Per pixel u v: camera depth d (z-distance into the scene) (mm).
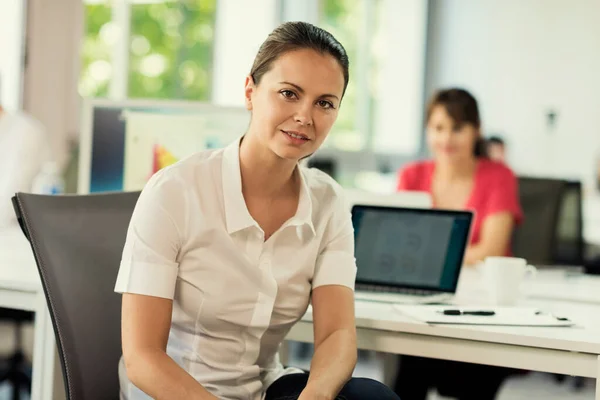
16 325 4051
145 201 1877
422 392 3123
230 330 1936
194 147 3031
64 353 1968
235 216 1882
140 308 1806
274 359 2111
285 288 1957
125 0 7281
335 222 2055
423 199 3254
